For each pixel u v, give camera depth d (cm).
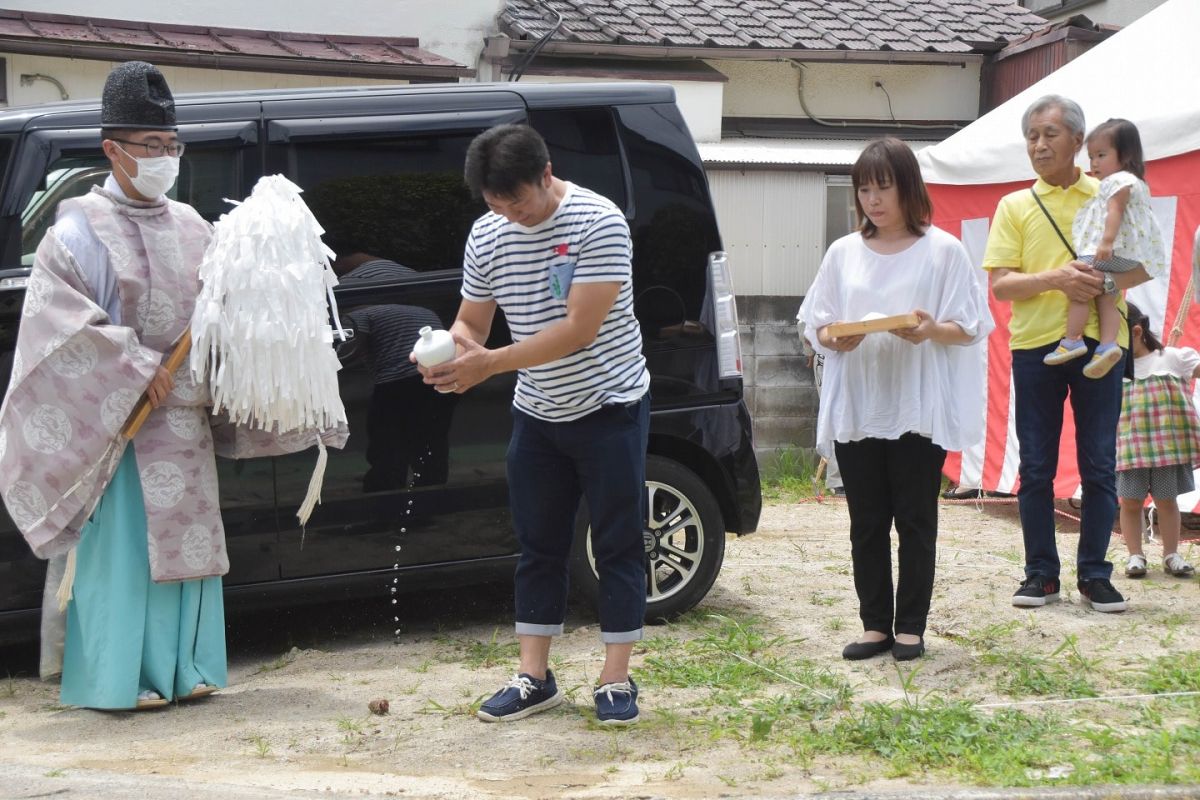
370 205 480
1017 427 530
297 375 402
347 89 492
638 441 382
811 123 1113
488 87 504
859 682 427
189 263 406
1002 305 827
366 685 440
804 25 1098
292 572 468
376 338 474
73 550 404
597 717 386
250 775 342
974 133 845
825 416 450
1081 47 1032
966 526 771
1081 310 500
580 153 503
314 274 406
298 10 914
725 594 565
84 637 402
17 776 331
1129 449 594
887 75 1127
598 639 496
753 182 966
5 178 448
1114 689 413
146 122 392
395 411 477
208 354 402
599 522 385
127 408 388
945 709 378
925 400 436
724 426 518
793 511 831
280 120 475
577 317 358
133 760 360
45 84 808
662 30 1034
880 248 448
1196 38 734
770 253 973
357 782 333
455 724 390
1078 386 515
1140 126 700
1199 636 477
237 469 456
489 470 491
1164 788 312
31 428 387
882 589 459
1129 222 496
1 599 438
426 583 489
